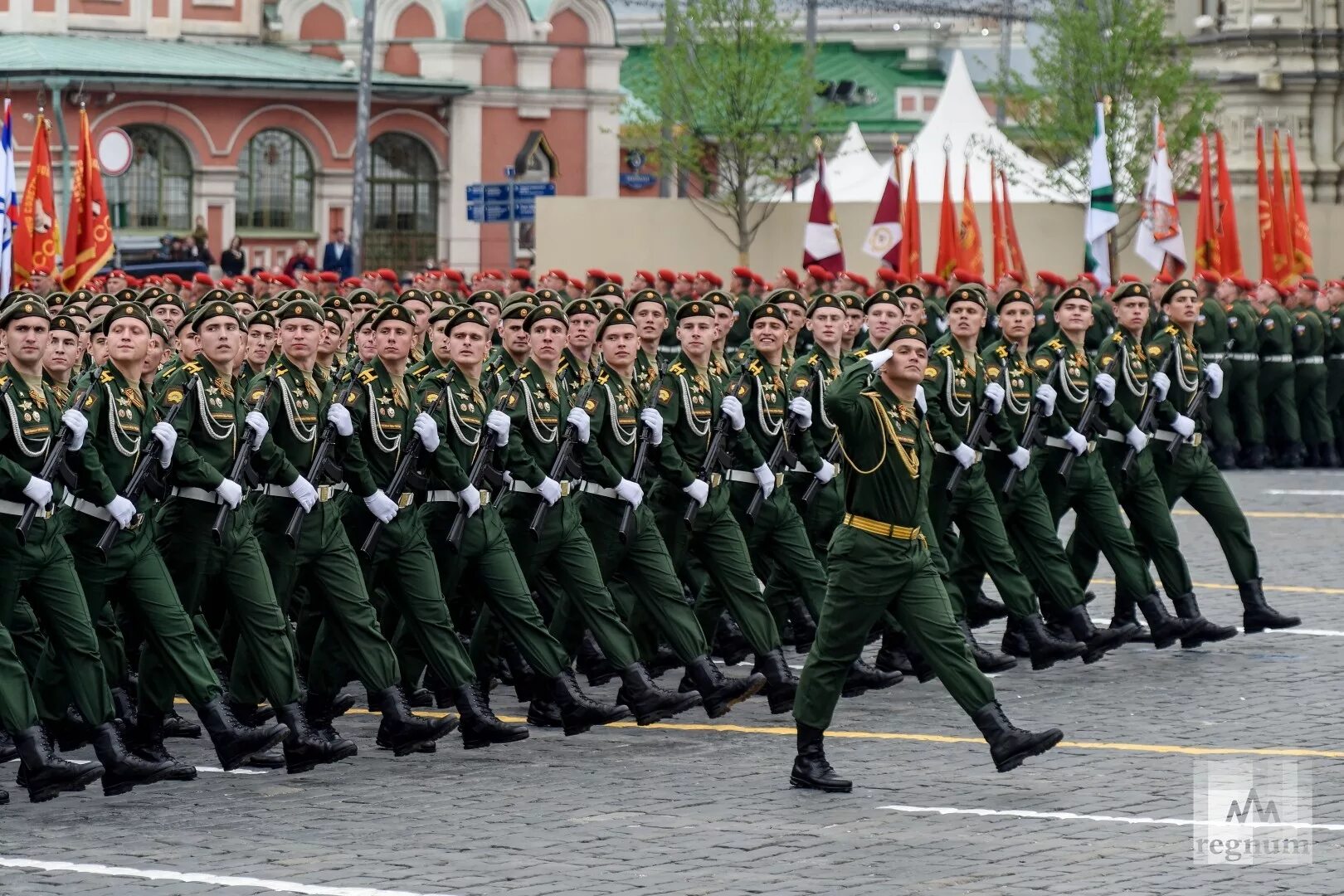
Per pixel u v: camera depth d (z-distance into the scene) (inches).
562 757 1360.7
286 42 5689.0
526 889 1047.0
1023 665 1662.2
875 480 1232.8
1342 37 4864.7
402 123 5541.3
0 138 2461.9
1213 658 1680.6
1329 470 3004.4
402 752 1357.0
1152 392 1727.4
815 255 3230.8
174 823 1189.7
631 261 4559.5
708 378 1493.6
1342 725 1428.4
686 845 1130.7
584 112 5895.7
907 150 4461.1
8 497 1225.4
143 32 5408.5
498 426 1389.0
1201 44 4963.1
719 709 1423.5
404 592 1381.6
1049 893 1035.3
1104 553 1705.2
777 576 1589.6
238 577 1318.9
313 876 1072.2
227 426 1327.5
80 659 1251.8
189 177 5167.3
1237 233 3880.4
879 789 1259.2
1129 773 1291.8
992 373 1649.9
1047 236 4379.9
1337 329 3048.7
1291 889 1039.0
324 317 1594.5
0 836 1160.2
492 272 2726.4
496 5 5684.1
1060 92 4557.1
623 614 1523.1
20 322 1231.5
